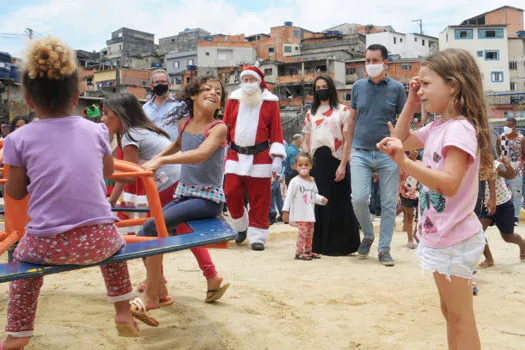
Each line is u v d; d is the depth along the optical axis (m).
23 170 2.68
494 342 3.63
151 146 4.69
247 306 4.40
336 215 7.05
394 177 6.42
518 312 4.38
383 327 3.92
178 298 4.62
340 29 83.56
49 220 2.60
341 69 61.47
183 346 3.49
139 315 3.52
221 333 3.73
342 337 3.71
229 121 7.41
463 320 2.61
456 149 2.48
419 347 3.53
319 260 6.66
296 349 3.48
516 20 68.38
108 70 62.94
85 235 2.66
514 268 6.34
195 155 3.62
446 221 2.62
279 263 6.39
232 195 7.34
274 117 7.21
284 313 4.23
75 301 4.45
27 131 2.67
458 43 59.94
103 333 3.68
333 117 6.98
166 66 73.62
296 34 73.00
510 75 60.69
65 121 2.71
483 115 2.61
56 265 2.67
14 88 31.17
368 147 6.49
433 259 2.66
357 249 7.09
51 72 2.59
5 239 3.31
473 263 2.61
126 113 4.62
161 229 3.59
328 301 4.59
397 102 6.45
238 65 66.75
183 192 4.00
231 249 7.45
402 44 71.19
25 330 2.81
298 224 6.75
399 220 11.33
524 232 9.52
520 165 10.86
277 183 10.93
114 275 3.07
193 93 4.04
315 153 7.08
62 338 3.56
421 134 2.86
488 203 6.36
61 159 2.63
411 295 4.84
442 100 2.63
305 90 60.16
